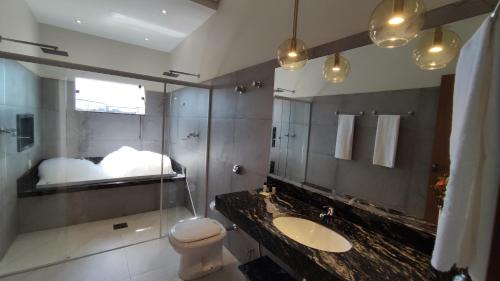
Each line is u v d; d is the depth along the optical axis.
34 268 1.98
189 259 1.95
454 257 0.62
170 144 3.45
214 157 2.73
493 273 0.45
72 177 2.72
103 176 2.91
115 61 3.76
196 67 3.17
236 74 2.31
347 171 1.36
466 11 0.90
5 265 1.99
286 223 1.36
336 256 0.96
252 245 2.09
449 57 0.95
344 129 1.37
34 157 2.56
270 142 1.90
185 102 3.33
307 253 0.97
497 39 0.56
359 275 0.84
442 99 0.97
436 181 0.99
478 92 0.59
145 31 3.35
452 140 0.69
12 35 2.27
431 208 1.01
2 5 2.07
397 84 1.12
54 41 3.29
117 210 2.98
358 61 1.29
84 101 3.04
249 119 2.13
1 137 1.98
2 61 1.96
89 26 3.28
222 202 1.57
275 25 1.83
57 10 2.82
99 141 3.24
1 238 2.00
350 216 1.32
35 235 2.41
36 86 2.59
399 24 0.82
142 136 3.64
